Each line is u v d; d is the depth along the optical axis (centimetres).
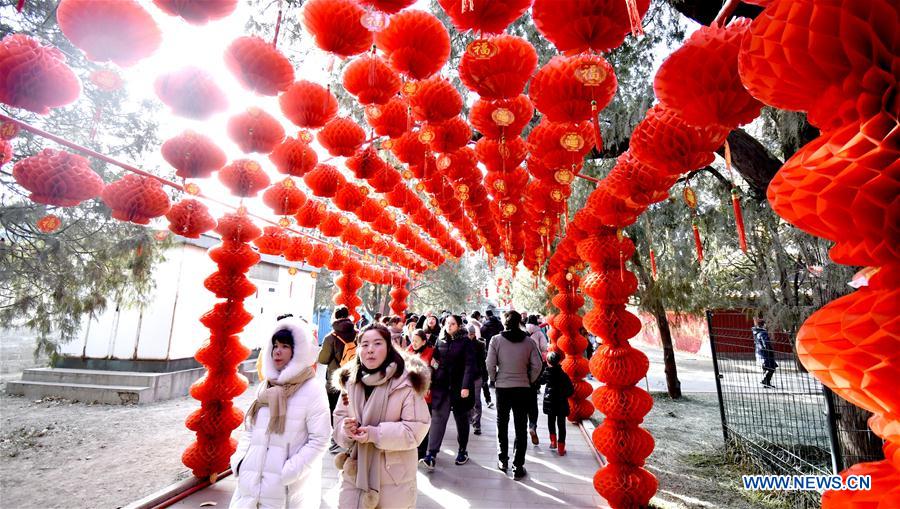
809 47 66
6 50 155
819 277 364
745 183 484
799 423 497
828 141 66
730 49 101
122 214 267
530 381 446
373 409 232
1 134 222
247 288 409
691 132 131
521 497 381
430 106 233
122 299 648
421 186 417
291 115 239
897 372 61
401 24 175
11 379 980
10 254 504
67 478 483
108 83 164
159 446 596
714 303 752
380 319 668
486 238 665
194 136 258
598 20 132
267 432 234
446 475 430
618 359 321
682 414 791
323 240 747
